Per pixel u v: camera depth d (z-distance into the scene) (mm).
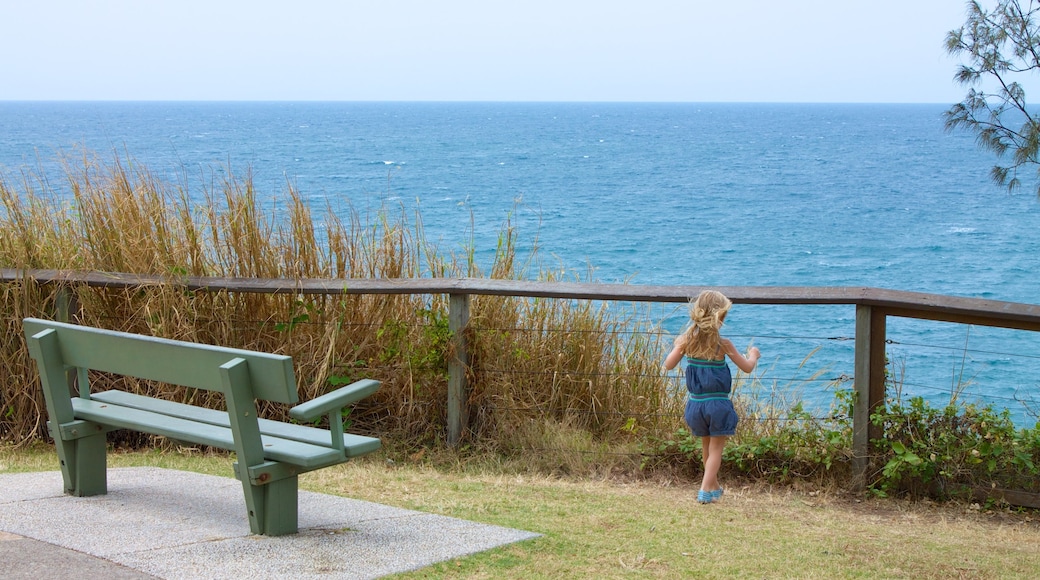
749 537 4633
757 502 5430
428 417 6695
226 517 4375
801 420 5918
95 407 4734
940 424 5543
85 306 6668
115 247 6879
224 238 6883
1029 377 15461
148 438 6707
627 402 6672
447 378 6430
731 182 65625
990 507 5410
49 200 7145
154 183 7105
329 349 6609
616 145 117188
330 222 7031
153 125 150375
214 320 6707
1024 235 39000
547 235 35156
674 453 6047
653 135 150000
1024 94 5508
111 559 3613
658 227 39875
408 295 6844
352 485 5430
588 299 5961
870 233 39594
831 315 19781
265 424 4477
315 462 3914
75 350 4531
